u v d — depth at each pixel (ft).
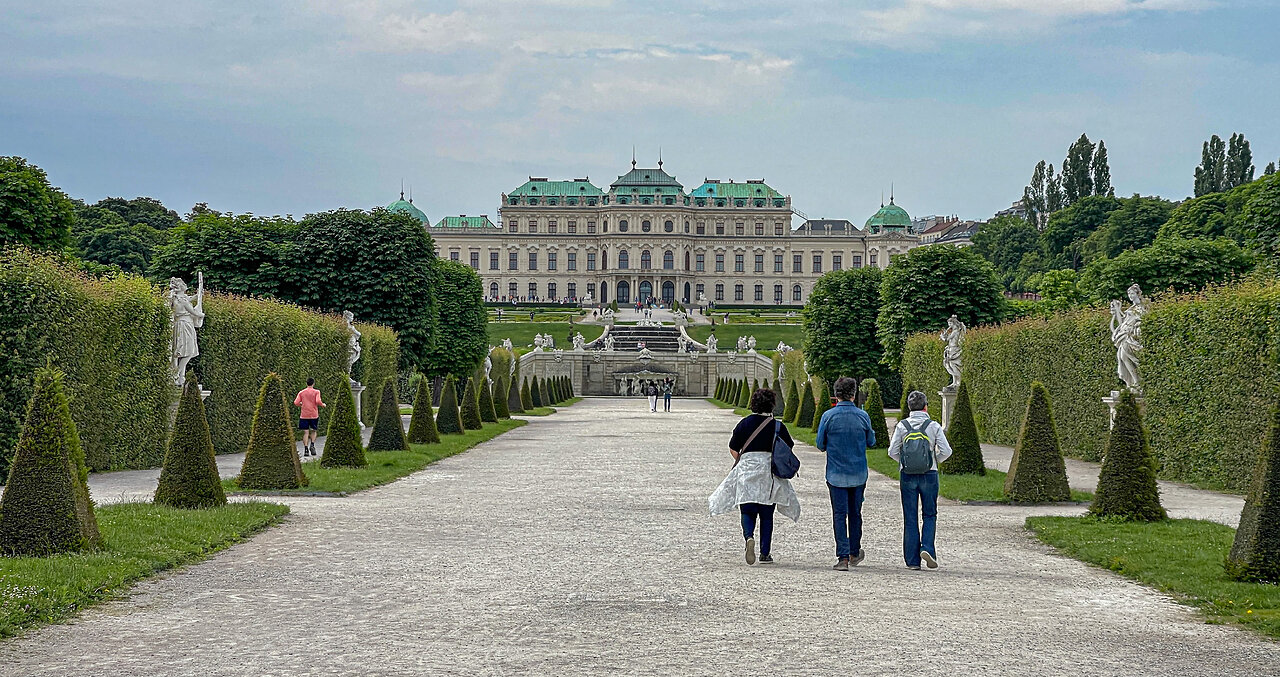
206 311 104.17
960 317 190.60
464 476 84.33
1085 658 30.19
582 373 389.60
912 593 39.24
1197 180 449.89
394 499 68.33
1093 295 238.68
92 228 354.13
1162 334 87.25
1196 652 31.01
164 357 91.61
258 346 116.37
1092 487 78.74
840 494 45.47
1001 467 94.32
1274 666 29.60
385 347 170.19
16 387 73.41
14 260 77.87
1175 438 85.35
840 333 226.79
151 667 29.04
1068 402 108.78
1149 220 408.87
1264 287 78.64
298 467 71.87
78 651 30.68
